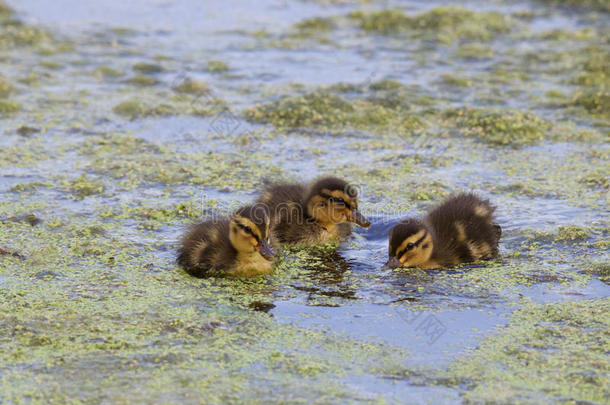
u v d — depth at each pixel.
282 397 8.19
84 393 8.20
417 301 10.67
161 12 30.81
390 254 12.06
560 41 26.83
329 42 27.16
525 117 19.09
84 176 15.52
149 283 11.12
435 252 11.98
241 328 9.77
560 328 9.77
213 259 11.59
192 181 15.54
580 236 12.68
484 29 28.00
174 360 8.91
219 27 28.97
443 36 27.41
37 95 21.11
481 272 11.70
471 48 26.09
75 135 18.30
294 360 8.98
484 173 16.12
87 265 11.66
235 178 15.78
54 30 27.52
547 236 12.81
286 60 24.98
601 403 8.09
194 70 23.84
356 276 11.66
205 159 16.91
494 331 9.73
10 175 15.55
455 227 12.41
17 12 29.50
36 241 12.45
